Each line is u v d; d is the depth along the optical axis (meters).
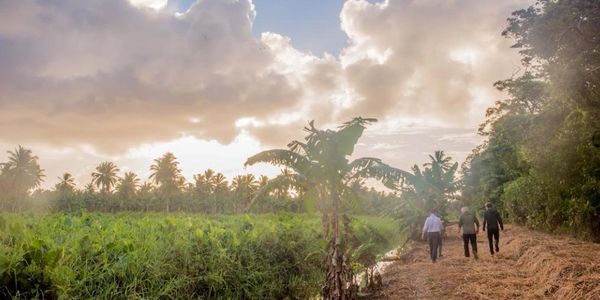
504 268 11.52
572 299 7.35
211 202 101.00
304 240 13.21
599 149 15.32
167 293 7.91
